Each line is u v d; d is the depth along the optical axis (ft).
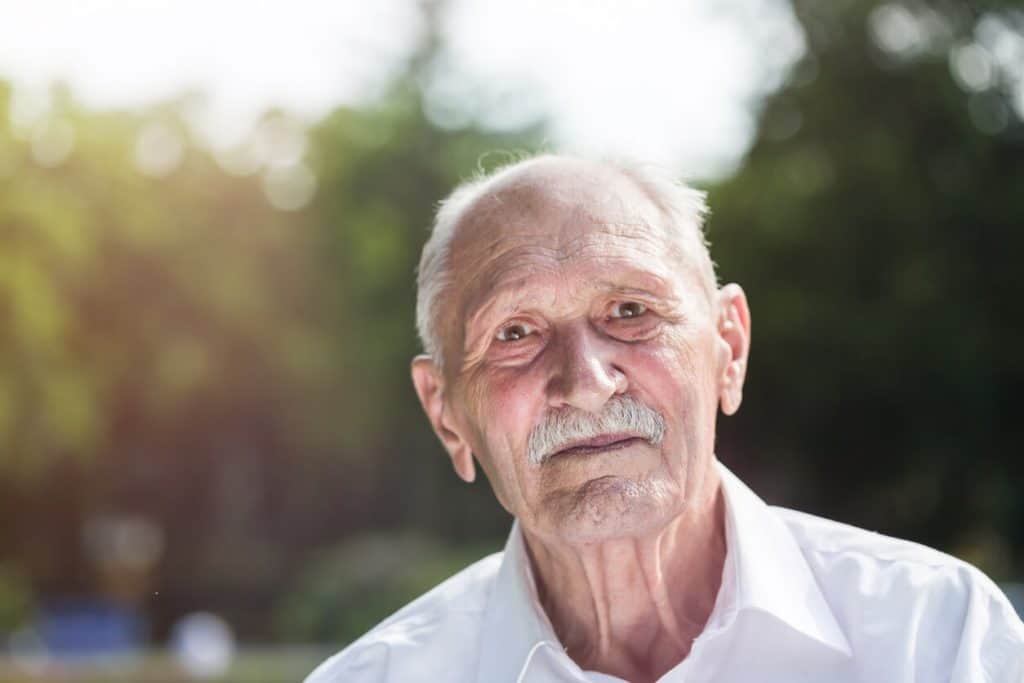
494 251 7.22
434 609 8.03
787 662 7.00
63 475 85.92
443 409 7.91
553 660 7.25
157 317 84.79
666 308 7.06
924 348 65.36
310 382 88.63
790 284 70.95
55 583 86.84
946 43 64.59
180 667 29.58
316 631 54.08
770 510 7.58
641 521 6.78
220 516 92.79
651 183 7.40
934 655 6.77
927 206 64.34
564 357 6.93
